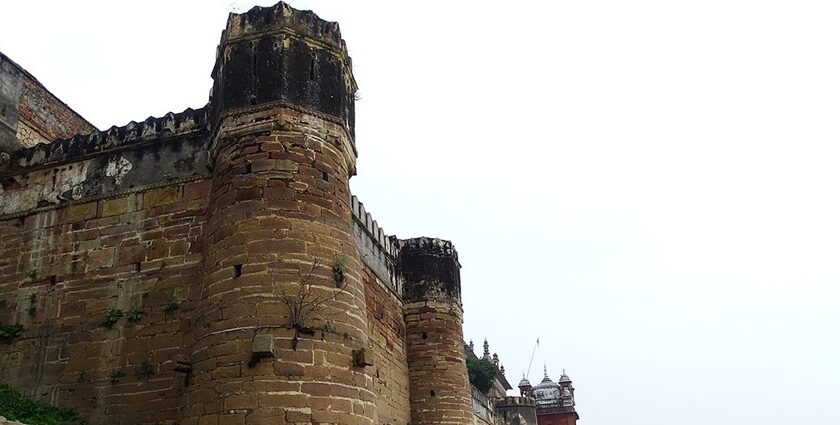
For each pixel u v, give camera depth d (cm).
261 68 1470
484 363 4972
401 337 2506
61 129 2286
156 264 1603
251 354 1231
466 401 2509
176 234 1614
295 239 1334
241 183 1383
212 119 1581
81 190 1744
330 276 1345
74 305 1633
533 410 5862
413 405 2452
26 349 1623
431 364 2500
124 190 1700
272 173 1378
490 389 5322
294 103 1444
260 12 1521
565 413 6769
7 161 1844
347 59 1596
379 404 2127
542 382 7088
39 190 1786
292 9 1527
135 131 1745
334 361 1278
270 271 1298
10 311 1675
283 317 1266
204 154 1658
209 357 1270
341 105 1525
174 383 1490
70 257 1683
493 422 4625
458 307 2667
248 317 1266
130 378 1525
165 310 1555
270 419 1188
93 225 1695
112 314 1589
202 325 1324
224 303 1295
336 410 1241
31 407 1518
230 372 1234
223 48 1527
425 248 2681
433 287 2616
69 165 1788
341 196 1455
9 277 1711
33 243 1731
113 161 1745
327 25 1559
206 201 1616
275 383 1212
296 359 1239
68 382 1562
